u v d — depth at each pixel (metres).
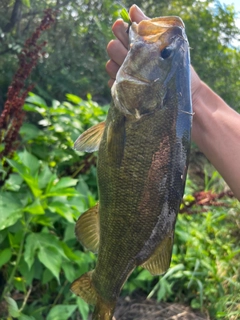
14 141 0.52
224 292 0.65
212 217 0.77
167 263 0.30
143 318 0.57
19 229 0.49
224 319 0.60
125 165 0.29
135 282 0.61
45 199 0.49
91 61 1.04
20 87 0.52
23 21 1.00
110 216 0.30
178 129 0.28
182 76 0.29
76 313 0.54
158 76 0.29
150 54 0.29
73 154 0.61
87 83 0.98
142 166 0.29
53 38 1.00
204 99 0.36
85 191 0.59
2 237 0.48
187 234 0.68
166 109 0.28
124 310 0.59
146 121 0.28
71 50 1.02
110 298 0.32
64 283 0.55
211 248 0.71
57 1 1.03
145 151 0.28
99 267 0.32
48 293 0.54
